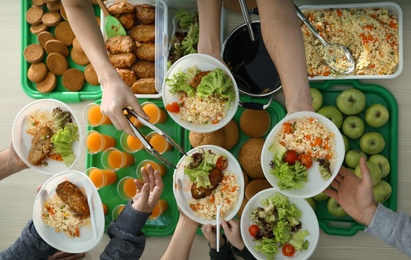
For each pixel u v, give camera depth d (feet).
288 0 3.99
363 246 5.29
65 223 4.94
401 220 4.23
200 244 5.57
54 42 5.69
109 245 4.89
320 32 5.14
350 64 5.08
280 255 4.76
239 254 5.06
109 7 5.48
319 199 5.25
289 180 4.24
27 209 5.90
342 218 5.31
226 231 4.86
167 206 5.63
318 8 5.16
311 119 4.27
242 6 4.63
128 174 5.76
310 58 5.12
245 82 5.25
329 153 4.28
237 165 4.91
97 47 4.04
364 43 5.04
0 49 5.99
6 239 5.92
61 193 4.90
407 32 5.27
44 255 5.03
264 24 4.04
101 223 4.89
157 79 5.29
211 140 5.22
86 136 5.51
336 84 5.35
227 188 4.91
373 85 5.28
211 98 4.53
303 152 4.30
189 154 4.93
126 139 5.59
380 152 5.30
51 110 5.04
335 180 4.48
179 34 5.41
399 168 5.29
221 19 5.26
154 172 5.05
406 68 5.28
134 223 4.79
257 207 4.82
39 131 4.95
